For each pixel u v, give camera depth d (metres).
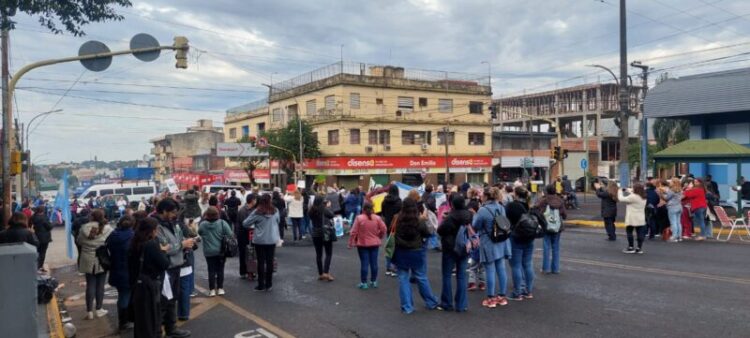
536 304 8.64
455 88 51.59
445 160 51.00
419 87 49.44
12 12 9.30
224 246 9.76
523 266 9.13
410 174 48.97
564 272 11.21
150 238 6.82
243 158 56.97
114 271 8.04
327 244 11.14
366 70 48.38
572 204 28.80
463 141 52.19
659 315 7.81
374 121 47.00
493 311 8.31
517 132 57.59
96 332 8.09
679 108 26.14
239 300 9.52
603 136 61.72
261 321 8.13
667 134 45.38
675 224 15.52
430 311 8.41
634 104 65.25
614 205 15.91
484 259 8.57
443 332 7.30
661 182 16.66
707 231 16.75
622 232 18.22
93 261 8.84
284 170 51.22
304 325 7.86
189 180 62.56
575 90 67.12
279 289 10.35
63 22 9.63
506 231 8.44
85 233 8.87
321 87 47.81
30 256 5.45
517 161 55.69
